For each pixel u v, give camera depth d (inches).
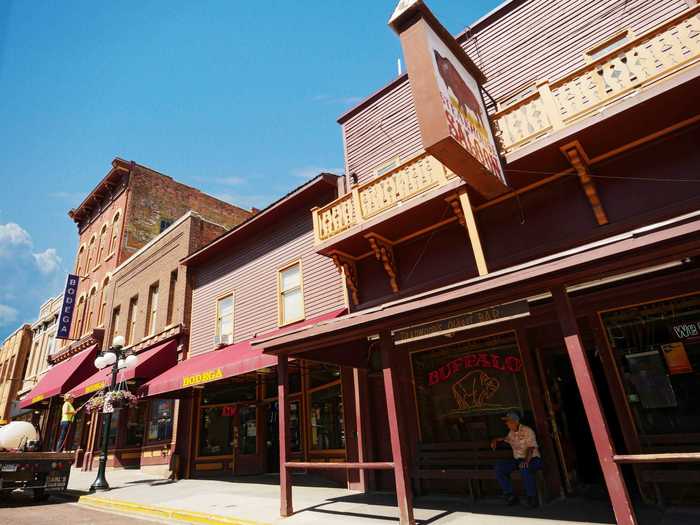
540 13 391.9
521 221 339.6
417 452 339.3
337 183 496.1
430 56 250.8
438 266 377.1
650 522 215.9
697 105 269.0
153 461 622.5
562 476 288.8
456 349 349.1
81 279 1073.5
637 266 195.2
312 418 461.7
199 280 655.1
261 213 544.4
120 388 585.9
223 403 578.2
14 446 450.9
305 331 296.2
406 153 451.8
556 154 306.2
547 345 312.3
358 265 434.3
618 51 289.6
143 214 976.3
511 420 275.3
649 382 265.3
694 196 272.8
